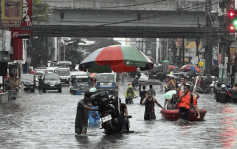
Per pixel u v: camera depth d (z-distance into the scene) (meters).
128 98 66.81
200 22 144.75
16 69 108.50
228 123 40.09
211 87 100.81
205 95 91.62
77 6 139.62
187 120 40.75
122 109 33.78
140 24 143.88
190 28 141.25
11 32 93.81
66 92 104.44
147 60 34.59
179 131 34.34
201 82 101.12
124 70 37.53
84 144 28.22
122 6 137.00
